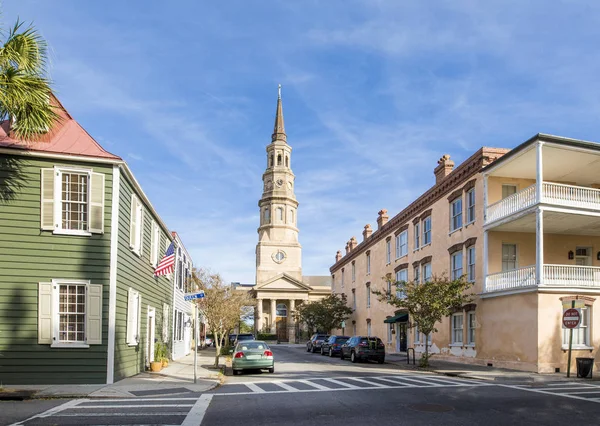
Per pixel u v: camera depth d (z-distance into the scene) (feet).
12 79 45.32
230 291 95.09
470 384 57.72
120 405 41.78
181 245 112.88
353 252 177.58
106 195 56.13
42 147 54.65
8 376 51.34
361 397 46.01
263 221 311.06
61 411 38.47
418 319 83.61
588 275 76.89
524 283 77.46
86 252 54.70
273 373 72.90
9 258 52.70
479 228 89.35
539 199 74.49
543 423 34.14
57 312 53.16
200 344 175.11
